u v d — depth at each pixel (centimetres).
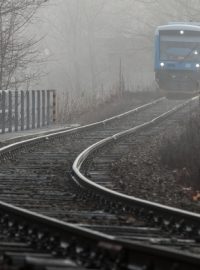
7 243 1805
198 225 2142
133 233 2067
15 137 5416
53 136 5331
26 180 3316
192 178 3388
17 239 1870
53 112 7238
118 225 2214
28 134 5766
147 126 6212
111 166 3866
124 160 4156
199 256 1677
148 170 3856
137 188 3225
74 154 4428
